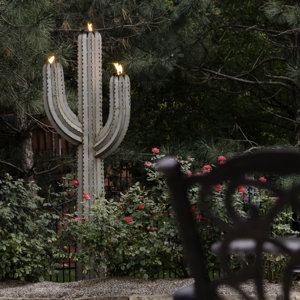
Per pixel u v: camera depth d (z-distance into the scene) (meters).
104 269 5.45
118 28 8.77
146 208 5.38
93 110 5.74
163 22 8.67
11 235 5.14
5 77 6.46
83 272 5.28
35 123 8.70
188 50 10.02
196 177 1.23
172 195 1.24
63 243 5.44
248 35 11.30
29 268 5.20
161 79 9.48
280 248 1.25
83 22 8.84
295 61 8.73
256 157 1.16
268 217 1.24
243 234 1.26
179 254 5.29
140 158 9.24
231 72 11.07
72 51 7.89
